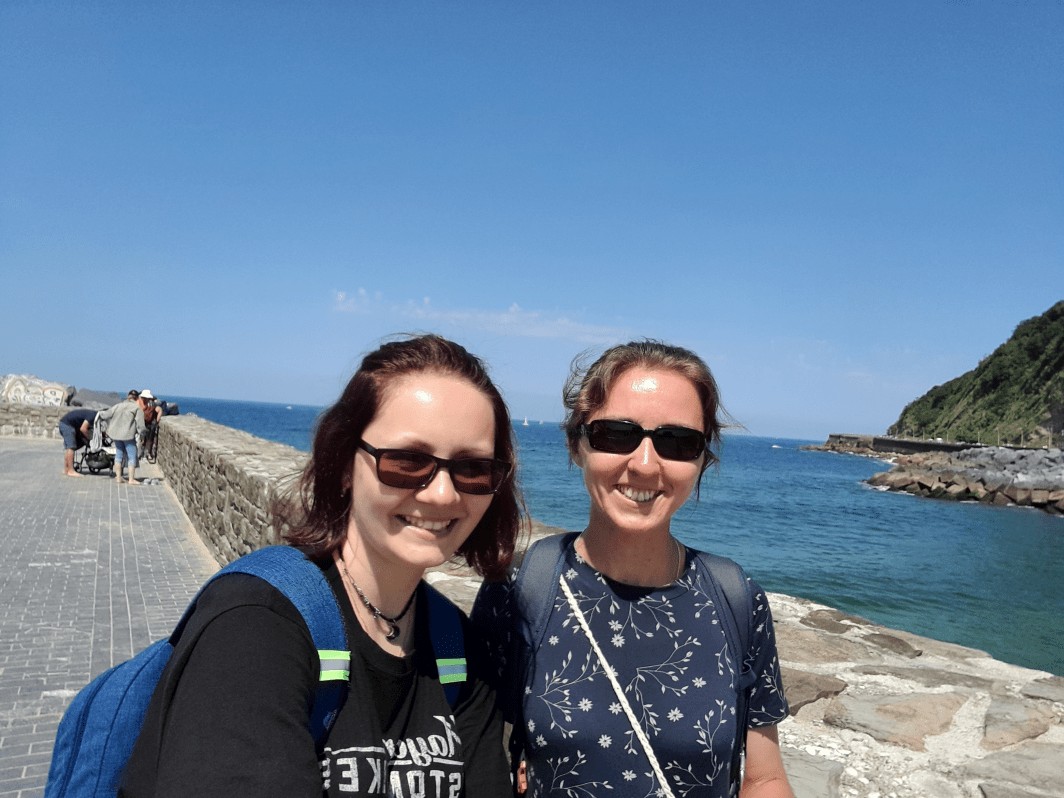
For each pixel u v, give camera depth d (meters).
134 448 14.96
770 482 52.03
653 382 1.77
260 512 6.03
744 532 25.03
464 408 1.38
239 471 7.18
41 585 7.11
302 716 1.14
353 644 1.32
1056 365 80.62
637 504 1.77
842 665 4.45
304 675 1.18
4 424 24.06
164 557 8.69
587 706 1.64
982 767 3.28
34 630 5.82
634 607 1.75
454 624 1.56
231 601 1.19
